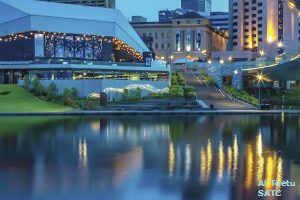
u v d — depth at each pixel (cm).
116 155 3253
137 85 9069
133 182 2445
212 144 3822
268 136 4378
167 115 7094
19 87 9000
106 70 9675
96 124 5488
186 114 7256
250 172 2689
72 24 11038
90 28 11244
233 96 9506
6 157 3161
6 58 10888
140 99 8431
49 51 10812
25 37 10750
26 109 7475
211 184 2406
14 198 2158
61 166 2852
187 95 8488
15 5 10925
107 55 11488
